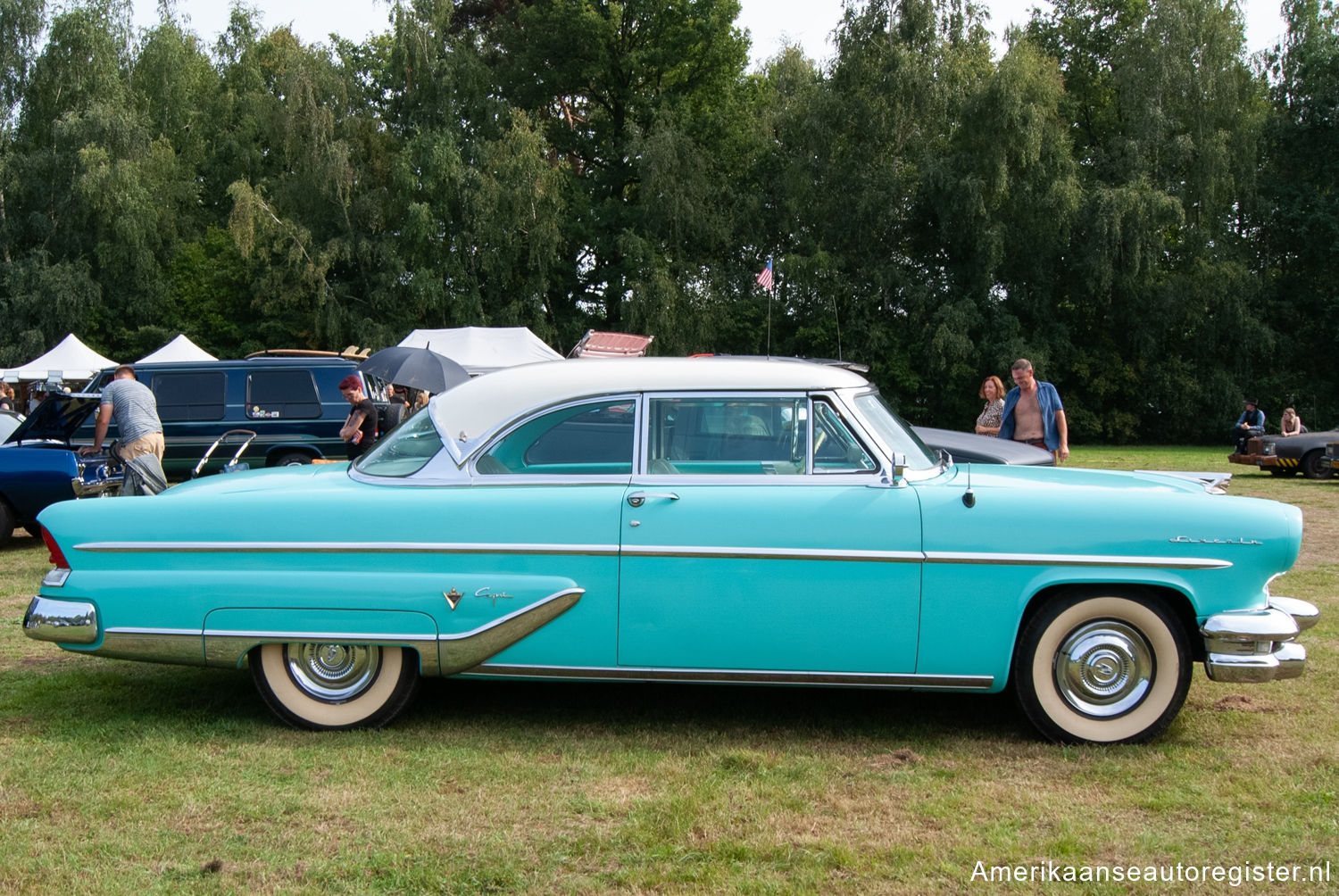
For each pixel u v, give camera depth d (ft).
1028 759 13.41
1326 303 126.52
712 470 14.21
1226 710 15.39
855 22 123.95
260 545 14.14
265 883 9.95
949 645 13.62
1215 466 73.51
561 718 15.16
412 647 13.98
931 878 10.03
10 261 123.03
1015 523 13.57
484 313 127.95
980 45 126.00
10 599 24.27
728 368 14.67
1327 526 37.04
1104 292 123.75
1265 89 129.39
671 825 11.11
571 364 15.20
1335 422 124.77
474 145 125.29
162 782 12.53
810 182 127.03
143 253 125.29
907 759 13.41
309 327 129.08
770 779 12.64
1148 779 12.64
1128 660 13.80
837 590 13.61
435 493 14.21
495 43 147.43
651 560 13.75
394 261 119.44
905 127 124.47
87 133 122.21
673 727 14.70
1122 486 14.73
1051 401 26.78
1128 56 122.01
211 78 155.02
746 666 13.79
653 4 137.90
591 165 150.00
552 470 14.39
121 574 14.30
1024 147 115.96
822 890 9.79
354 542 14.03
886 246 131.23
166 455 44.39
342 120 122.83
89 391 44.68
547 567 13.88
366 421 33.45
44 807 11.78
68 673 17.61
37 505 30.86
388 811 11.62
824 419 14.21
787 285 130.62
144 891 9.75
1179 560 13.39
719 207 137.08
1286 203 125.39
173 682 17.07
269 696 14.43
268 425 44.83
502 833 11.06
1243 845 10.77
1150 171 120.67
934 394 129.29
